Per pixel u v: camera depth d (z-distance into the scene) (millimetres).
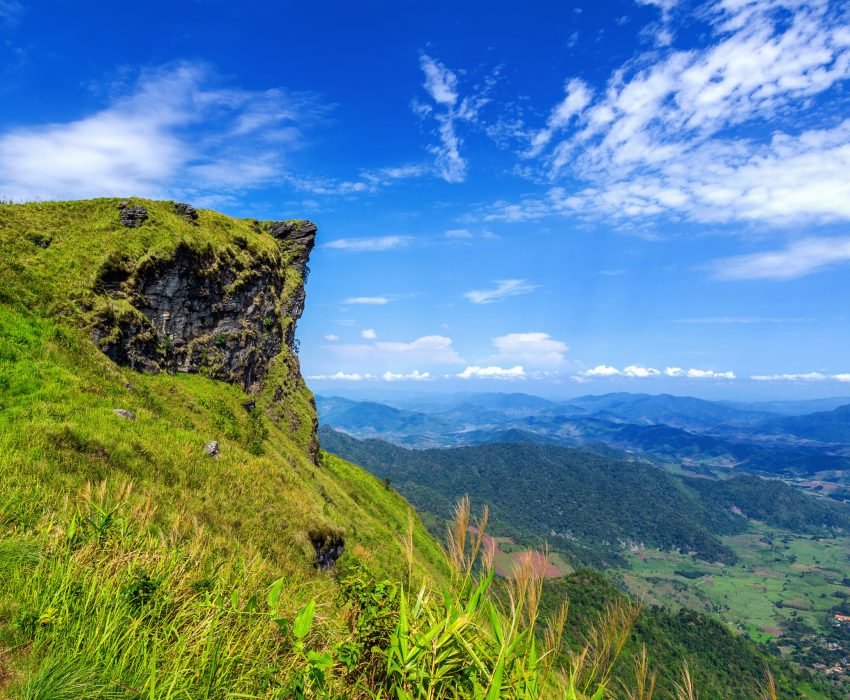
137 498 12438
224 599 4852
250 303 52625
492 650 3168
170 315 39062
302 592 6379
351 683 3678
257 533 17297
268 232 71250
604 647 2449
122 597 4695
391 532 52719
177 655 3990
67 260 32094
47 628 4312
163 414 24859
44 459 12594
